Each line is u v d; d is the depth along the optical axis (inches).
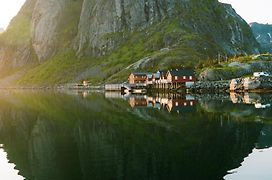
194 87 6825.8
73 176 1369.3
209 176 1332.4
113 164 1492.4
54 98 6235.2
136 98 5708.7
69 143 1936.5
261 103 3932.1
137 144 1844.2
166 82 7549.2
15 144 1993.1
